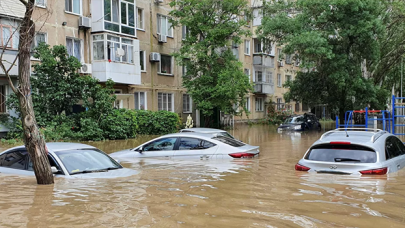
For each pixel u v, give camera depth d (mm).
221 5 26000
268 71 42469
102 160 7480
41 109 18781
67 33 22078
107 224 4109
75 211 4625
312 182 6324
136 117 22094
